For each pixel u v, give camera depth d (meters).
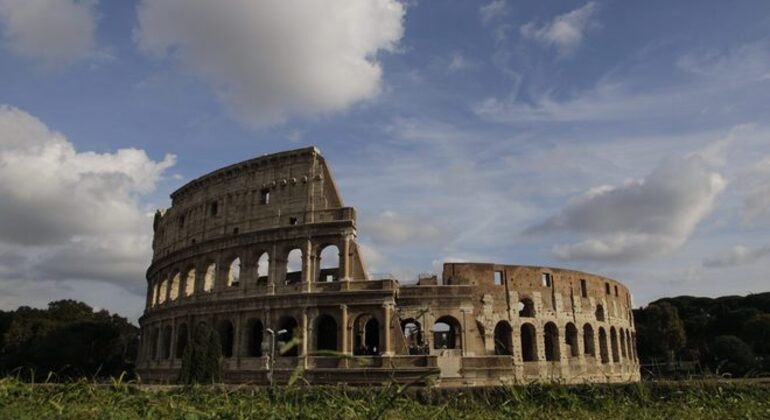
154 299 118.56
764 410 25.30
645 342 157.25
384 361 77.88
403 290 88.50
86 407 20.02
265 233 91.06
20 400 20.59
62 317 174.75
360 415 20.00
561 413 25.05
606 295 124.88
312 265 87.44
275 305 86.31
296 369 17.34
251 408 21.31
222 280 95.00
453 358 78.25
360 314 82.31
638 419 24.09
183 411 20.09
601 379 112.38
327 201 91.12
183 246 106.44
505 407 25.38
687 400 28.09
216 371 71.56
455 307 87.94
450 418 23.20
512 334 103.88
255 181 97.00
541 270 111.06
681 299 197.88
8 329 161.12
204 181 104.38
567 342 113.44
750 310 166.88
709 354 122.94
